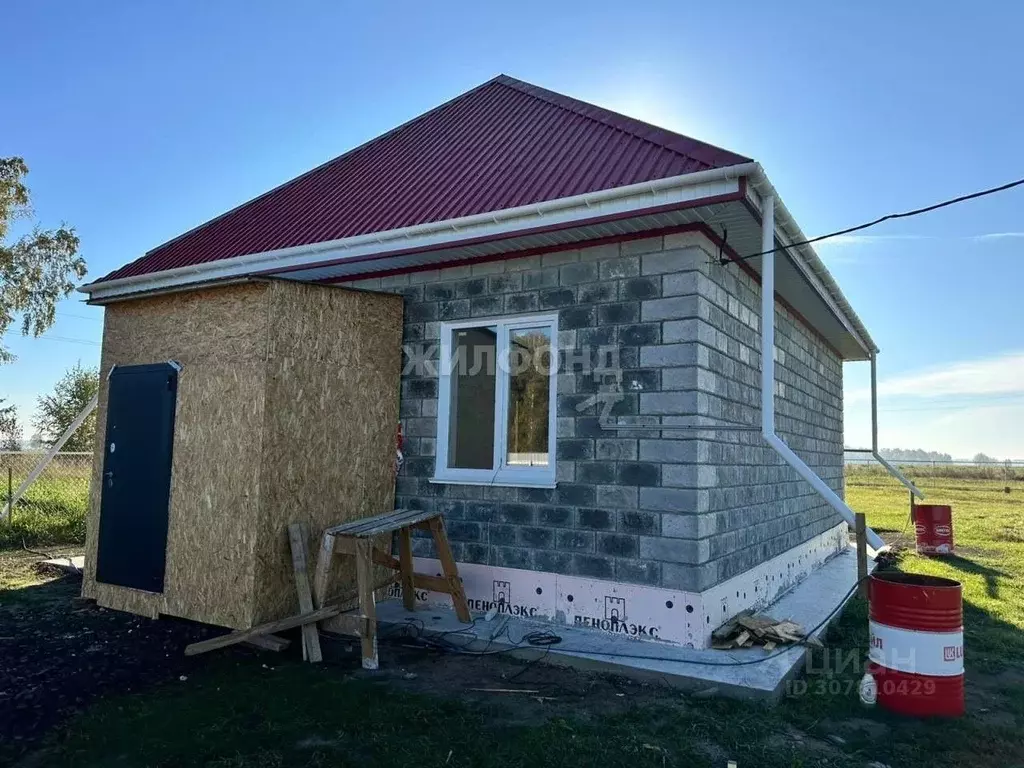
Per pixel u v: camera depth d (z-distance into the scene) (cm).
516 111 866
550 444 598
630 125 658
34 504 1138
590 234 571
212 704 414
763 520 712
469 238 591
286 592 561
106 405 680
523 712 412
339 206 816
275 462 559
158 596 602
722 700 432
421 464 665
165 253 951
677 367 539
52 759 342
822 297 827
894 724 411
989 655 570
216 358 595
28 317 2152
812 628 578
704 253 554
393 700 421
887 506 2041
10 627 584
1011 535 1373
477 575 618
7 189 2028
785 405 867
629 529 546
